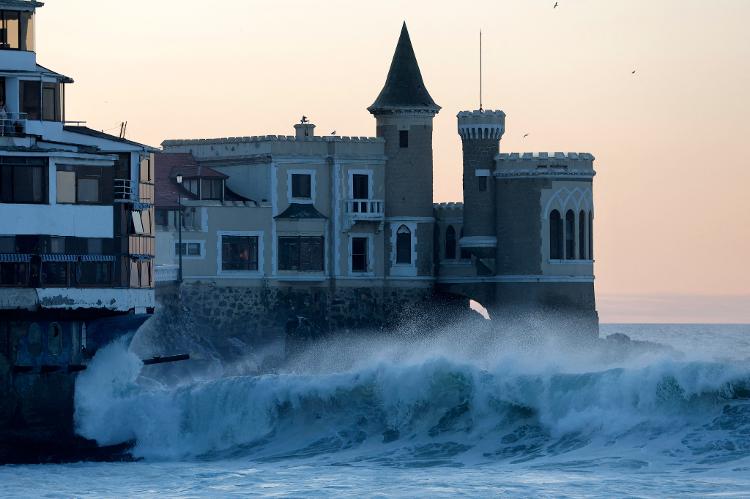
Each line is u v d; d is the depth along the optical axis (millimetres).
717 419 198625
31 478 199375
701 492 175625
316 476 193500
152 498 181750
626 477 184625
